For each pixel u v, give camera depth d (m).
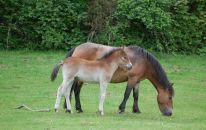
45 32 27.64
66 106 16.23
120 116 16.03
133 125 14.42
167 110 16.64
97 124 14.34
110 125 14.28
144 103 19.16
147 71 16.73
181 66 26.22
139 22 28.05
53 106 17.61
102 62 15.85
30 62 25.16
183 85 22.73
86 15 27.89
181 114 17.33
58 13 28.02
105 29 27.70
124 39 27.67
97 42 27.59
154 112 17.48
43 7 27.84
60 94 15.96
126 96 16.58
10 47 27.98
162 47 28.22
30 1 28.22
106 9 27.69
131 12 27.20
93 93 20.53
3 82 21.55
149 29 27.89
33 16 27.83
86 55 16.62
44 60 25.62
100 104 15.95
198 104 19.45
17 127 13.88
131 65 15.89
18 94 19.58
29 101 18.42
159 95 16.67
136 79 16.59
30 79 22.33
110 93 20.73
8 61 25.17
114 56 15.89
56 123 14.37
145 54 16.72
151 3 27.20
